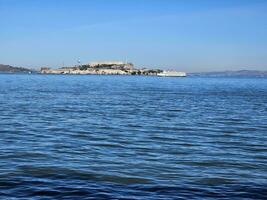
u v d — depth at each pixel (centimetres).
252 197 1398
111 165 1828
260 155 2155
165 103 5903
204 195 1410
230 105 5700
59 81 17012
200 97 7575
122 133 2869
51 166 1778
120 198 1352
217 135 2873
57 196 1359
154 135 2806
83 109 4719
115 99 6600
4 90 8688
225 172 1755
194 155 2117
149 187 1491
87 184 1509
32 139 2520
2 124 3228
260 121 3778
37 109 4594
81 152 2122
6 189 1420
